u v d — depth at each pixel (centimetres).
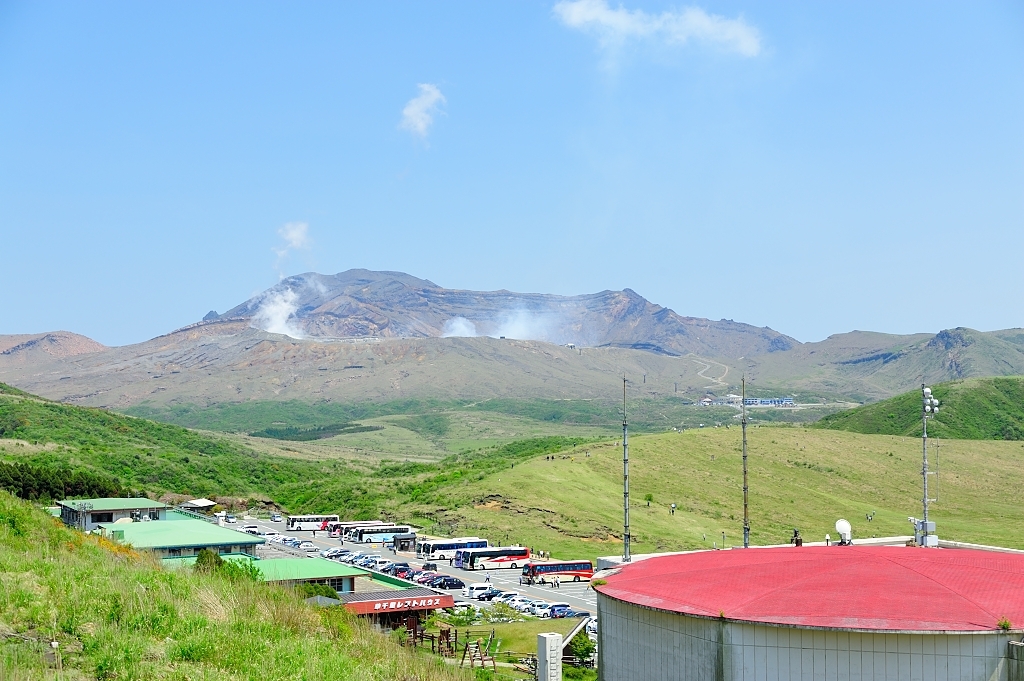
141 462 18650
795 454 19200
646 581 3481
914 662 2719
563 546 13338
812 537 14288
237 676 2288
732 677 2888
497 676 5097
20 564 2866
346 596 7331
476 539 13225
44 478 12769
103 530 8056
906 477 18250
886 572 3231
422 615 7419
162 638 2462
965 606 2859
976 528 14875
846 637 2762
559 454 19050
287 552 11800
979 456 19488
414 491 17738
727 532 14550
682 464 18300
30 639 2248
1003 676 2692
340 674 2483
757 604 2988
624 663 3344
